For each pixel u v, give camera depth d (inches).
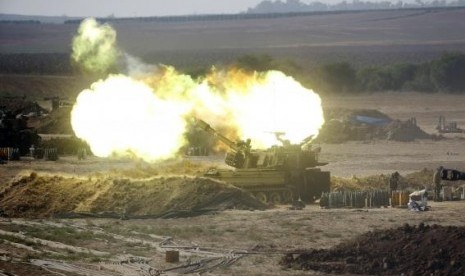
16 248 2689.5
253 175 3622.0
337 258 2556.6
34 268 2436.0
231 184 3607.3
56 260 2539.4
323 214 3304.6
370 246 2573.8
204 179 3432.6
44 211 3329.2
